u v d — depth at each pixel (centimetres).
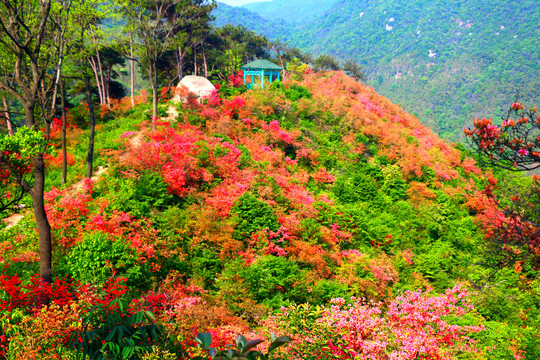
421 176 3388
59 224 1448
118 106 4025
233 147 2398
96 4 2169
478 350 1125
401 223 2538
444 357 823
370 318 865
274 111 3475
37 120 2056
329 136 3506
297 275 1514
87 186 1772
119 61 4825
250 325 1252
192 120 2888
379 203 2761
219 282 1418
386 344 809
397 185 3098
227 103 3092
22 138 957
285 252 1700
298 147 3039
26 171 999
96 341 654
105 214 1431
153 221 1498
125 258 1170
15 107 3312
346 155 3231
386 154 3497
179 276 1325
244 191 1980
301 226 1906
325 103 4000
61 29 1733
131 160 1959
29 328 769
